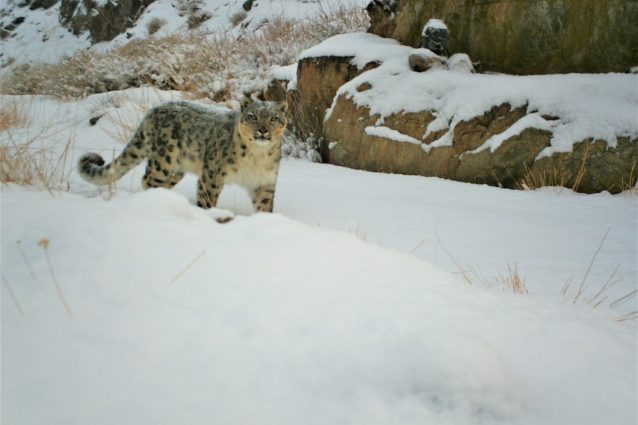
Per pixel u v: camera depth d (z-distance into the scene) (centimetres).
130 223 302
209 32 1992
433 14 926
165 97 1205
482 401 215
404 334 245
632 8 764
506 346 261
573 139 702
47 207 312
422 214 586
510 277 418
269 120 540
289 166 842
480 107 762
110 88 1439
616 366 257
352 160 850
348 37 990
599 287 401
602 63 792
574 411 227
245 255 295
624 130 691
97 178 570
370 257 322
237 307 251
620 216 583
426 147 782
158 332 229
